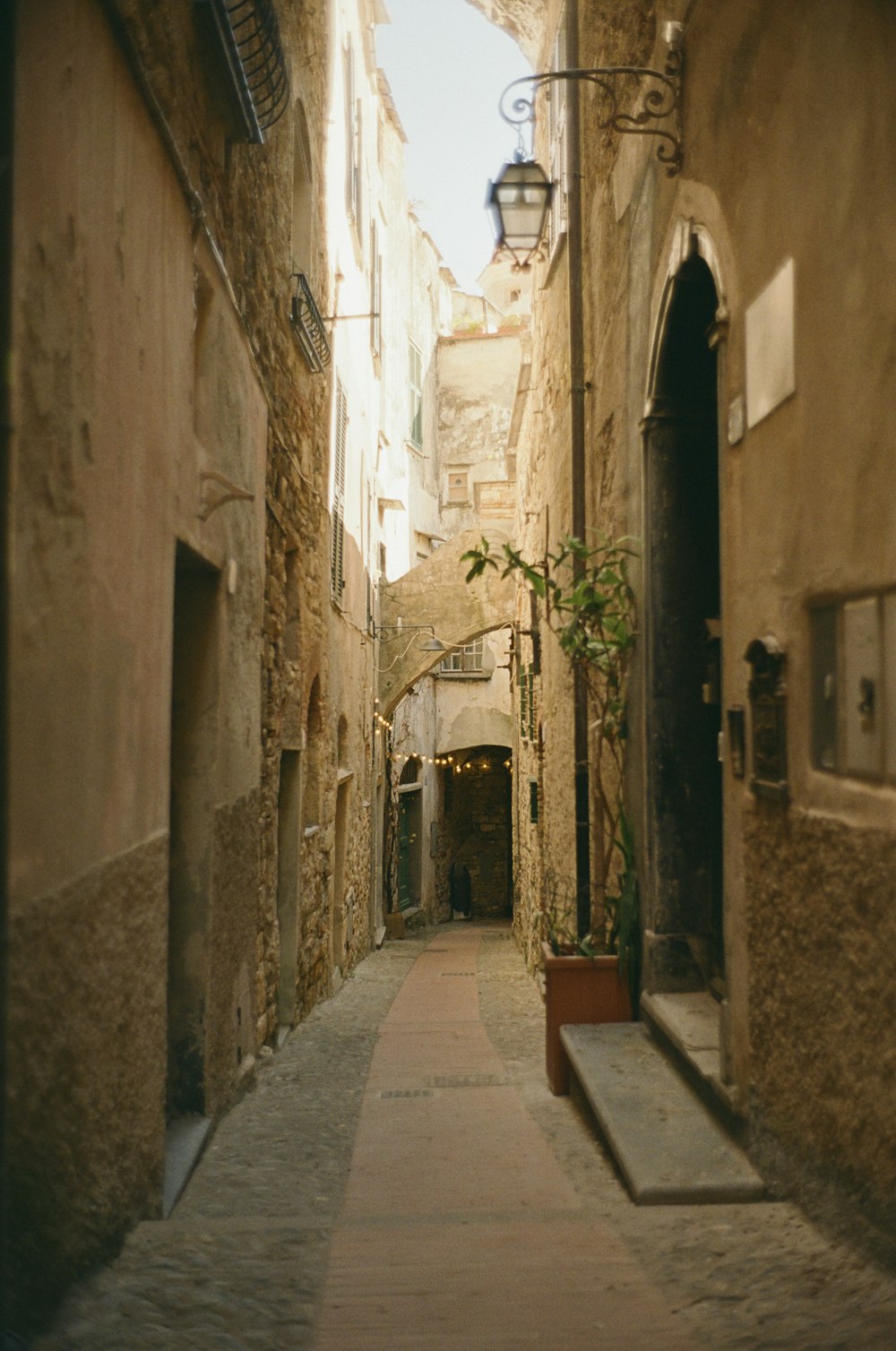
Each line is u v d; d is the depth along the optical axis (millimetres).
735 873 4367
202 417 5078
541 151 11953
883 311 2955
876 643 3021
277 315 7793
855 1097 3172
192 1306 2926
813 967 3496
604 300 7844
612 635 6957
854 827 3172
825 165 3365
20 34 2482
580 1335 2736
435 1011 10828
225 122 5477
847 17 3170
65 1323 2725
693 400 6117
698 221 4934
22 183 2518
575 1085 6156
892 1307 2701
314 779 10820
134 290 3643
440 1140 5418
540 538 12648
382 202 19328
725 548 4547
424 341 26250
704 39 4812
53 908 2727
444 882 28219
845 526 3238
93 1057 3100
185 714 5398
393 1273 3258
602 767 7820
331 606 11734
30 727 2578
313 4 9867
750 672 4160
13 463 2473
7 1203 2398
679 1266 3266
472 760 29125
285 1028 8773
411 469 24734
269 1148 5180
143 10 3832
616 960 6582
